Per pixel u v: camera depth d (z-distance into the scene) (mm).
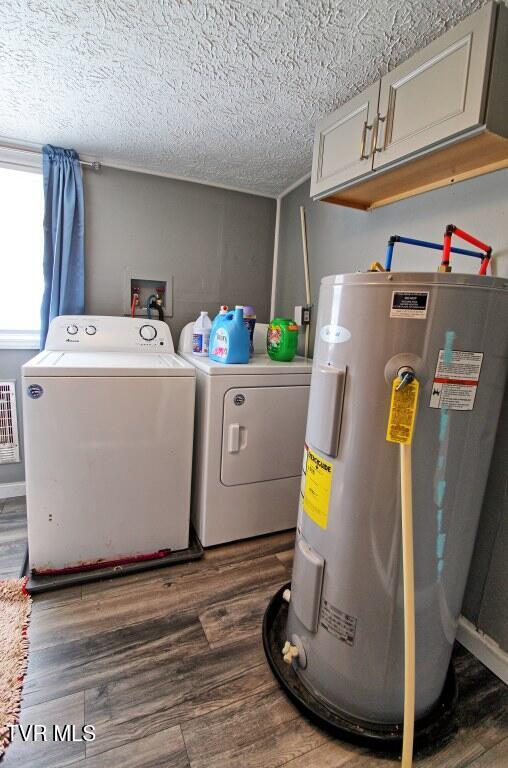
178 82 1420
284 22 1103
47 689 1079
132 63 1315
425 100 1068
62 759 916
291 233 2463
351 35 1144
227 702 1075
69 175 2002
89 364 1533
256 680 1146
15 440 2174
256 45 1206
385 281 859
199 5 1050
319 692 1079
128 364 1612
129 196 2203
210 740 975
